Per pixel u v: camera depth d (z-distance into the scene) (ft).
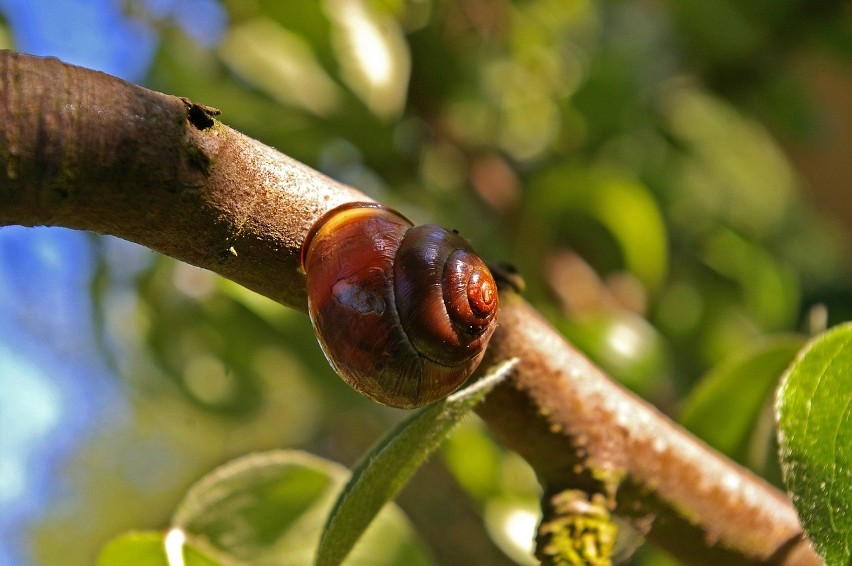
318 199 0.64
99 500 4.74
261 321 1.22
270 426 1.89
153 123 0.60
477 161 1.32
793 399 0.66
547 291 1.23
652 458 0.71
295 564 0.77
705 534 0.72
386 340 0.63
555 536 0.69
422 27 1.25
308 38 1.15
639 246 1.22
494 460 1.02
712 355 1.40
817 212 2.03
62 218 0.60
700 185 1.47
